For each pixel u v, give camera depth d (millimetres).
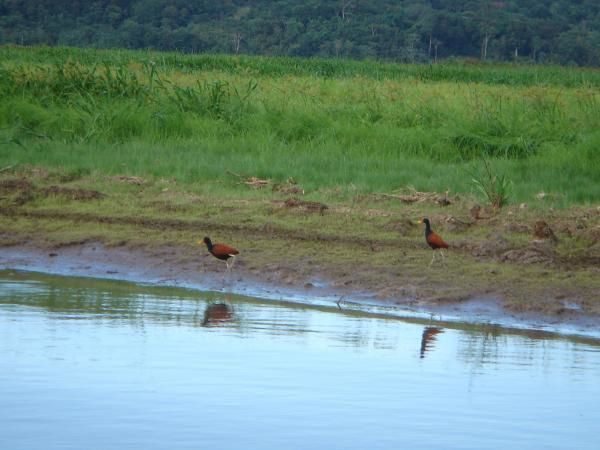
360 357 19109
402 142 38969
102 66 59219
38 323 21062
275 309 22875
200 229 28672
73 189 31812
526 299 23297
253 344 19906
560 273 24812
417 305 23406
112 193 32062
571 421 15969
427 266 25531
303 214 29609
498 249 26219
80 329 20625
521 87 65938
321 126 41031
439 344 20234
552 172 34781
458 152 38375
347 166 35219
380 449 14836
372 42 174750
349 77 74438
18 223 29344
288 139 40312
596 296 23484
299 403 16547
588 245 27000
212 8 192250
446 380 17812
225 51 167250
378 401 16797
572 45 190250
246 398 16781
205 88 45594
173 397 16688
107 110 41281
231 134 40469
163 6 184375
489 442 15125
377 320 22125
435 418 15906
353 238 27688
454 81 78562
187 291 24547
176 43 166125
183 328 20938
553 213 29734
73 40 165750
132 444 14797
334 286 24594
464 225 28453
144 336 20281
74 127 40594
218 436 14938
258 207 30375
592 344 20609
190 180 33562
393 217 29188
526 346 20312
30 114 41219
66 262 26844
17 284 24672
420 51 180500
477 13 196750
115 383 17297
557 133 39969
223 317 21984
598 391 17391
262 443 15031
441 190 32219
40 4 178250
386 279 24781
